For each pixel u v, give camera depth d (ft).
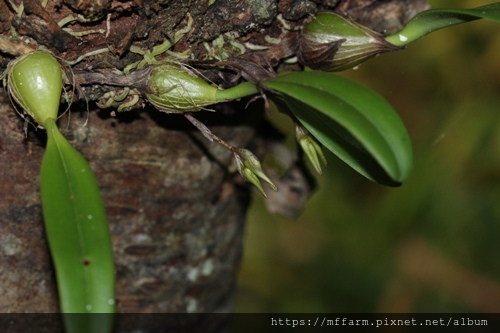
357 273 3.95
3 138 2.40
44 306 2.53
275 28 2.40
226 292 2.75
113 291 2.22
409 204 3.73
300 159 2.77
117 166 2.49
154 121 2.45
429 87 3.49
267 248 4.10
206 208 2.59
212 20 2.37
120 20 2.33
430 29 2.39
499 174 3.62
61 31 2.31
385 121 2.22
